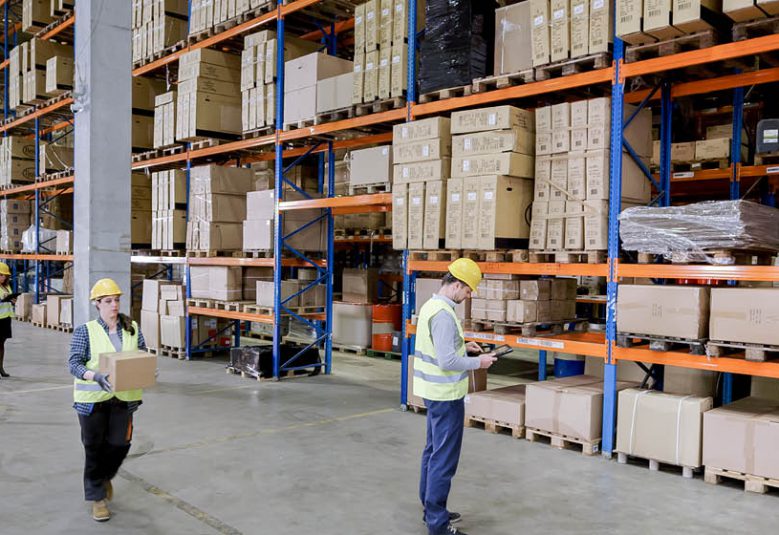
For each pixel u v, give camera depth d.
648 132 6.54
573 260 6.36
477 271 4.28
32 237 16.86
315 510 4.69
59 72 15.02
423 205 7.23
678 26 5.42
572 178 6.21
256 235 10.08
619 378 7.12
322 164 10.74
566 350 6.31
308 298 10.22
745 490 5.12
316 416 7.50
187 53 10.91
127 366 4.09
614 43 5.95
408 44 7.73
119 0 6.15
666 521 4.53
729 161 8.68
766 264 5.77
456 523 4.46
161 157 12.22
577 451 6.18
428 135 7.16
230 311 10.45
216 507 4.73
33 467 5.57
